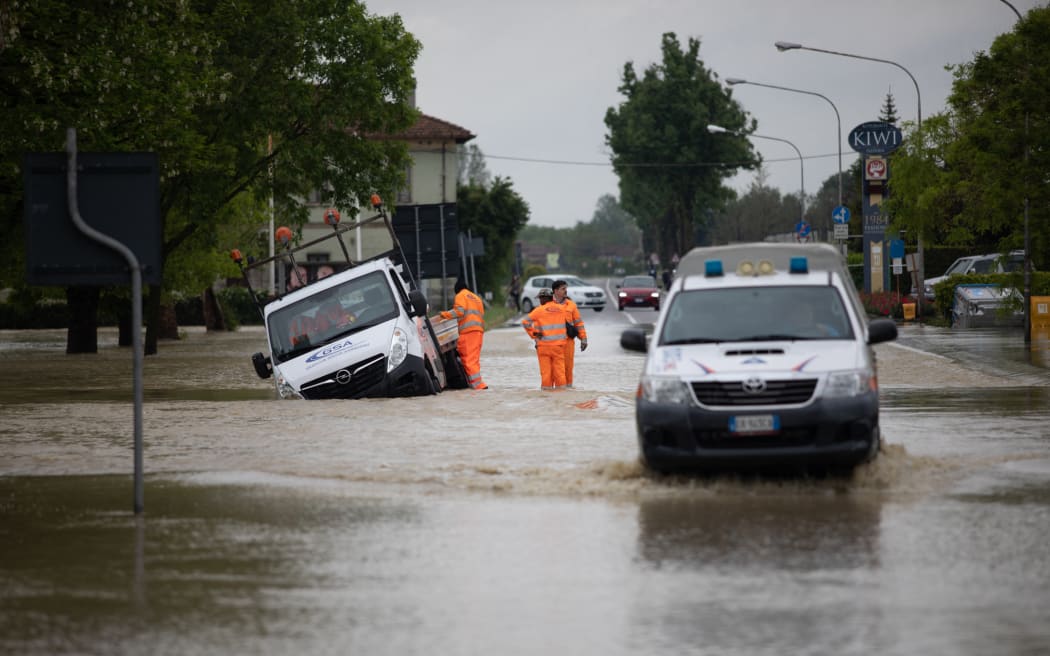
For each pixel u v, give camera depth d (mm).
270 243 140250
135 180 23156
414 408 40500
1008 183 65438
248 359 77125
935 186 90062
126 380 59719
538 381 53406
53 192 22969
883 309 105625
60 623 15484
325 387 43719
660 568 17984
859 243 187125
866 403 24453
